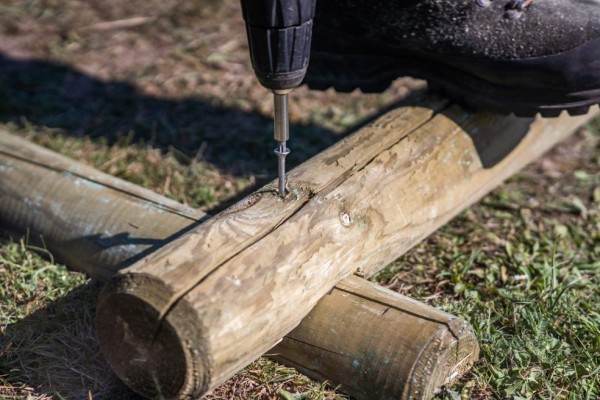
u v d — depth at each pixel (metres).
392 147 3.64
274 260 2.95
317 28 4.00
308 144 5.02
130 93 5.59
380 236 3.42
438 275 3.94
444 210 3.79
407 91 5.62
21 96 5.52
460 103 4.00
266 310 2.88
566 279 3.91
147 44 6.24
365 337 3.09
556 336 3.51
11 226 4.01
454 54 3.77
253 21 2.81
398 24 3.80
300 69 2.91
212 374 2.74
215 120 5.32
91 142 5.02
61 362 3.36
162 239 3.57
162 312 2.71
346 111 5.39
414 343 3.01
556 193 4.72
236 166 4.84
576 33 3.57
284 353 3.28
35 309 3.63
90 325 3.54
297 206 3.19
